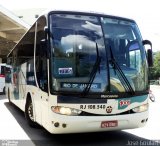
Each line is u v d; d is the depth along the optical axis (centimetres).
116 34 664
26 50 909
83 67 611
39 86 694
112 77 624
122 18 687
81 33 636
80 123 588
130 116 626
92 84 604
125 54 655
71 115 585
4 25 2348
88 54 623
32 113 818
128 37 677
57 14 638
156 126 873
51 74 598
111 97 611
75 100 589
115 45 653
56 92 589
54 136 720
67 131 593
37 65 727
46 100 623
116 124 614
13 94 1224
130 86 635
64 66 604
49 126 605
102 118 600
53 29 624
